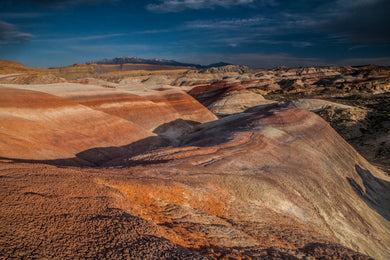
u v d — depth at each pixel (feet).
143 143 92.73
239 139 61.82
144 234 15.72
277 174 46.68
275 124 80.89
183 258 14.02
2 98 69.51
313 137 77.36
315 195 46.42
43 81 283.18
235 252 19.15
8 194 15.52
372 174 80.28
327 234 36.47
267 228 28.19
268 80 528.22
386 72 483.92
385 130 144.97
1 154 42.27
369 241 43.04
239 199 33.86
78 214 15.83
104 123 89.76
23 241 11.87
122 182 24.39
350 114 181.37
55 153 53.11
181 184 30.25
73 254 12.05
